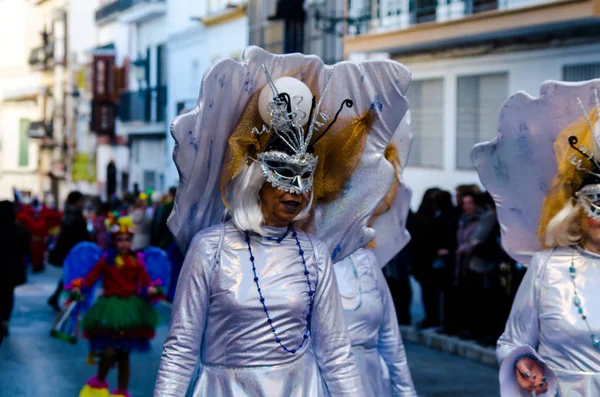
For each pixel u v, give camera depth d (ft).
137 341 24.34
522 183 14.64
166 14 96.99
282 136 11.64
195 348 11.43
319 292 11.84
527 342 13.56
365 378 15.62
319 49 70.33
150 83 102.06
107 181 114.21
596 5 43.45
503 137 14.57
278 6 74.13
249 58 11.68
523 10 46.98
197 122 11.32
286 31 73.77
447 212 34.58
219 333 11.48
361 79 12.69
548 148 14.15
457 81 55.06
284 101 11.57
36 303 45.55
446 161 56.24
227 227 11.73
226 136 11.82
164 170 97.50
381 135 13.04
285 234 11.87
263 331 11.35
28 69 147.95
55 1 135.13
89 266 26.45
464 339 32.96
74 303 27.09
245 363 11.37
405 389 16.39
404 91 12.75
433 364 30.78
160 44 99.25
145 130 102.94
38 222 61.98
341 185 13.07
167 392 11.14
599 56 45.83
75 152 127.44
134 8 103.96
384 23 60.49
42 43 141.28
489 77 52.80
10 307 34.60
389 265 36.22
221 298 11.37
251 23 78.59
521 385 13.00
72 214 50.72
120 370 24.64
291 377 11.43
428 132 57.77
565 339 13.08
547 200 14.29
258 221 11.51
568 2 44.47
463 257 31.30
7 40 152.05
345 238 13.32
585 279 13.25
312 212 12.98
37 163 143.95
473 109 54.08
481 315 32.32
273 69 12.09
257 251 11.59
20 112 151.53
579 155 13.66
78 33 127.95
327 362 11.79
